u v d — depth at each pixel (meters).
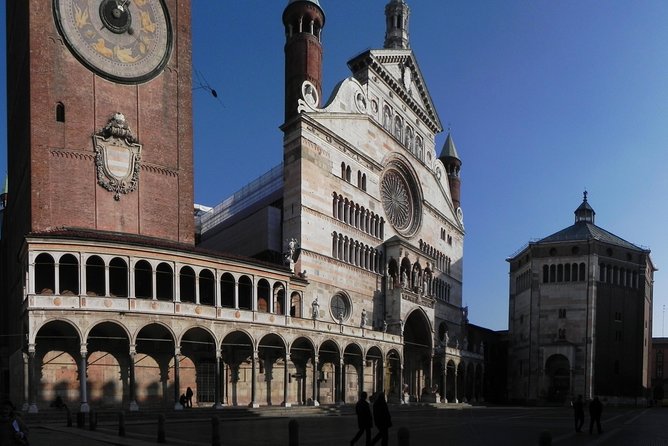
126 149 53.34
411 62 87.19
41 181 48.31
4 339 63.16
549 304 100.75
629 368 99.62
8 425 14.04
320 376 62.34
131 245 44.88
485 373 112.06
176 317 45.91
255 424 38.44
